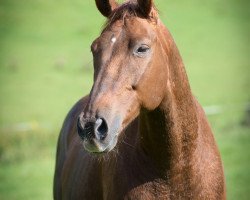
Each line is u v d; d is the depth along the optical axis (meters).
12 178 16.22
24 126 21.86
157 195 5.79
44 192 14.79
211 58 41.66
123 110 5.28
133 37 5.33
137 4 5.61
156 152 5.73
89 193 6.59
